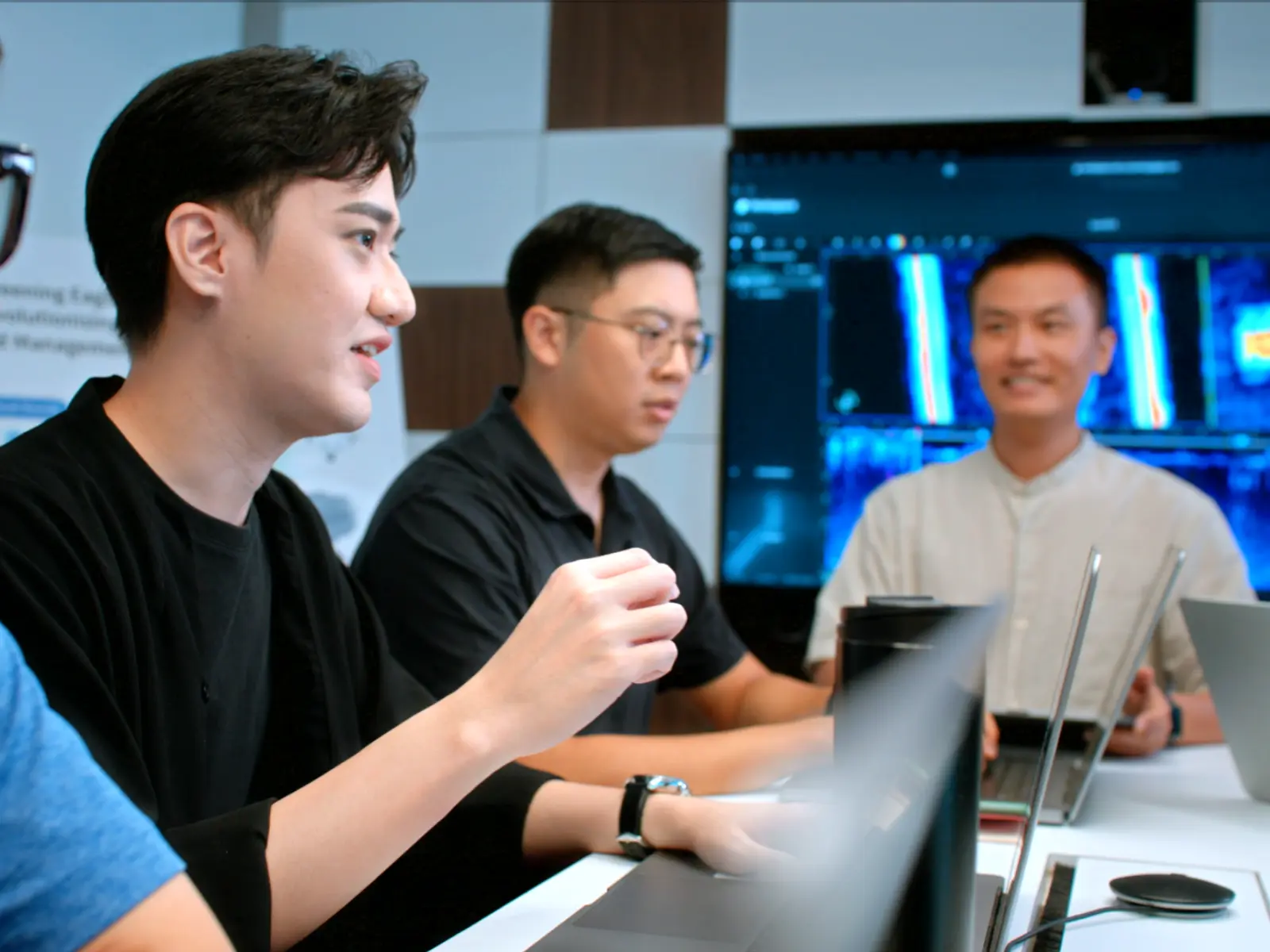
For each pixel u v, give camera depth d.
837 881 0.62
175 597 0.92
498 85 3.30
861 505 3.02
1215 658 1.18
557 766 1.27
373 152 0.90
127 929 0.52
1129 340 2.91
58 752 0.52
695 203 3.17
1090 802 1.19
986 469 2.25
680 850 0.94
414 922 1.10
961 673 0.63
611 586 0.78
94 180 0.91
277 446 0.96
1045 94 2.97
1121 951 0.73
